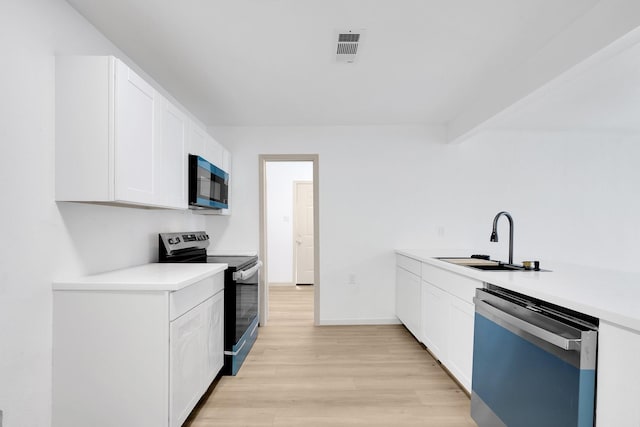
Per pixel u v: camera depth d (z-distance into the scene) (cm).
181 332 187
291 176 645
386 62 251
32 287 160
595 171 416
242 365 292
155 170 214
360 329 390
